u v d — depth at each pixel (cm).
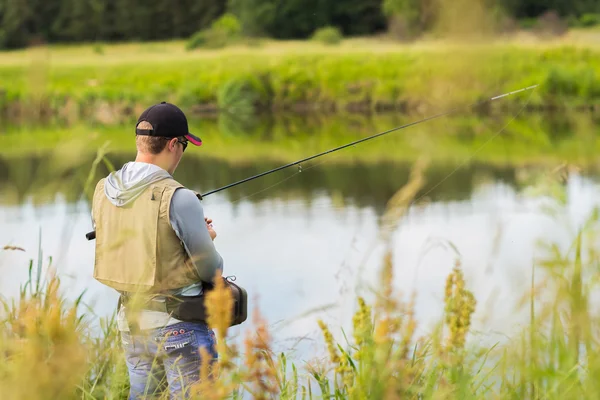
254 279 924
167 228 436
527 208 527
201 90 4781
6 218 1278
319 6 7762
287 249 1092
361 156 2581
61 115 3850
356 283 379
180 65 5297
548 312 340
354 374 381
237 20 7606
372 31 7806
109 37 8038
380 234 333
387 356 326
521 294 357
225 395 349
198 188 1952
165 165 455
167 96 4738
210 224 493
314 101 4728
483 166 1833
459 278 349
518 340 357
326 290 856
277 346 521
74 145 327
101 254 448
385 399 318
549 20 3778
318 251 1072
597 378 322
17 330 348
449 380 336
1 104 3778
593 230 352
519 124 2570
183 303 437
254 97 4762
